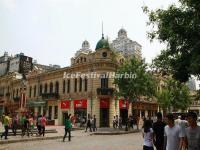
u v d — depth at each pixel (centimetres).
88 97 4759
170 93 5541
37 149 1780
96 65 4712
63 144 2105
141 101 5516
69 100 5091
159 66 1496
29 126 2769
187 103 5769
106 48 4759
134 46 12838
